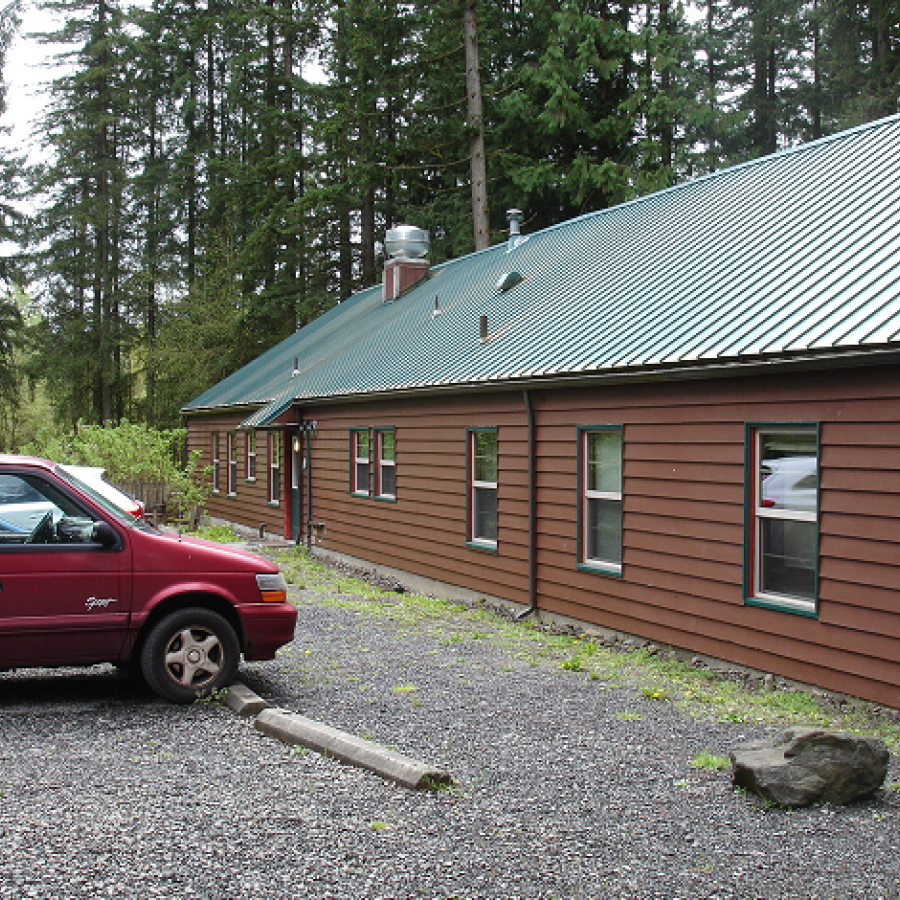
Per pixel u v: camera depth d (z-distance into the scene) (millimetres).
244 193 40188
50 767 5691
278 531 24094
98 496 7801
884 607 7637
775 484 8867
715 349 9109
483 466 14305
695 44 34969
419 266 25250
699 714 7480
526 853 4484
